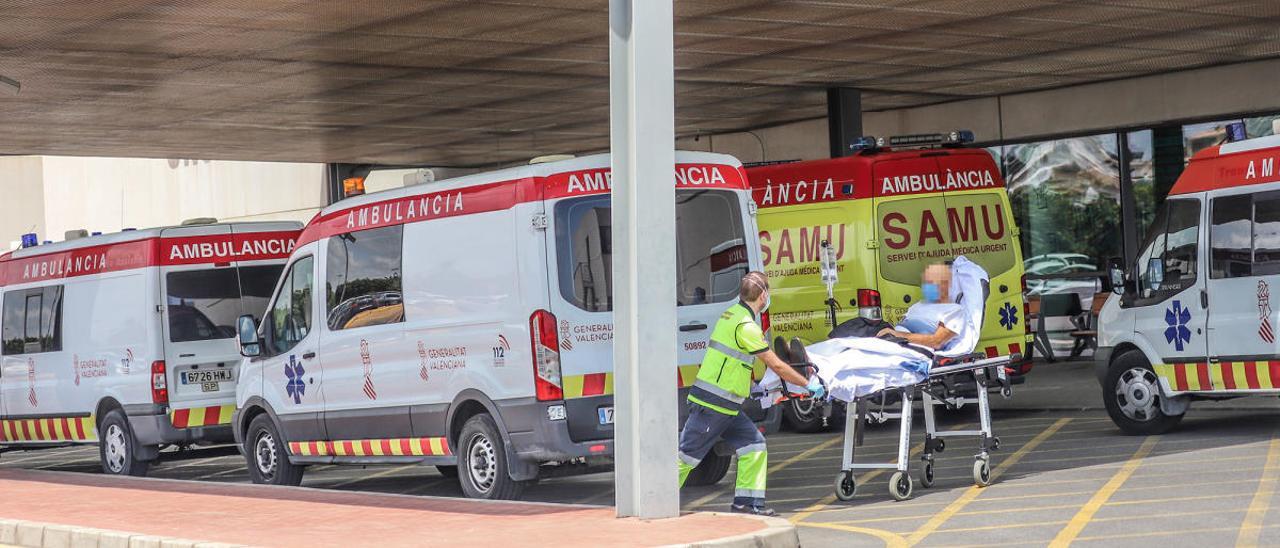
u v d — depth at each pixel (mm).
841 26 24406
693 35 24922
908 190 23422
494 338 17031
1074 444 20672
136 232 23422
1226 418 22594
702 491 18453
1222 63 30406
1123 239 32688
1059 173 33531
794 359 16266
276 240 24031
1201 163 20500
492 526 14859
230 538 15016
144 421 23016
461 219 17562
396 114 32781
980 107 34312
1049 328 33406
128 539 15383
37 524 16688
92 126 32875
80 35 23016
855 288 23266
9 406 26250
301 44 24359
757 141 38250
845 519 15633
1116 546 13219
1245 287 19734
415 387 18172
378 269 18766
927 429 17578
